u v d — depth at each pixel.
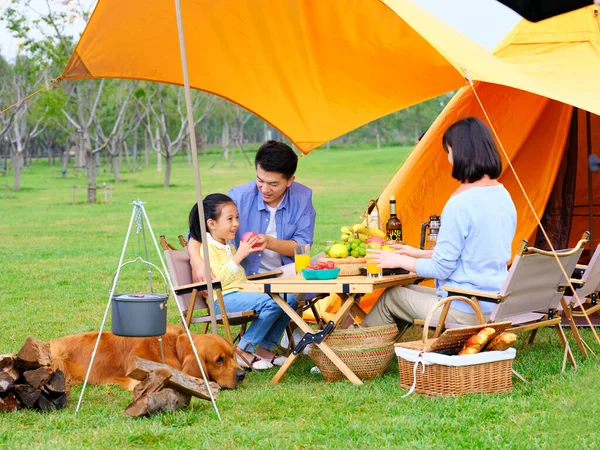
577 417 3.99
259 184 5.71
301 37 6.41
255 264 5.79
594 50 7.41
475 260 4.72
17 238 15.44
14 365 4.32
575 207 8.96
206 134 86.62
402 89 6.87
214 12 6.17
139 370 4.19
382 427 3.90
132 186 36.53
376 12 5.68
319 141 7.61
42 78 30.56
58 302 8.28
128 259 12.10
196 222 5.46
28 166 67.62
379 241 5.14
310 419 4.12
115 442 3.78
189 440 3.78
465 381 4.37
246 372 5.28
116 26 6.04
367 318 5.21
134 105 43.25
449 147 4.80
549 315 5.06
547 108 7.32
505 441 3.66
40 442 3.80
